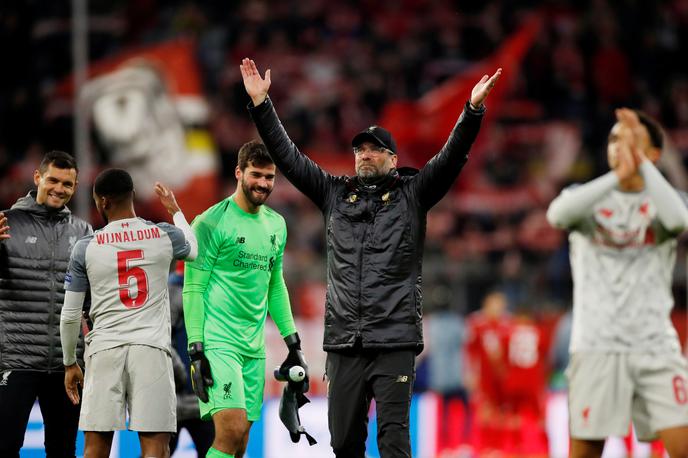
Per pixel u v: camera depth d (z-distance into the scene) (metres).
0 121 74.69
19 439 24.17
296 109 79.38
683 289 54.84
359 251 23.30
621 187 22.72
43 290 24.53
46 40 78.19
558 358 51.25
